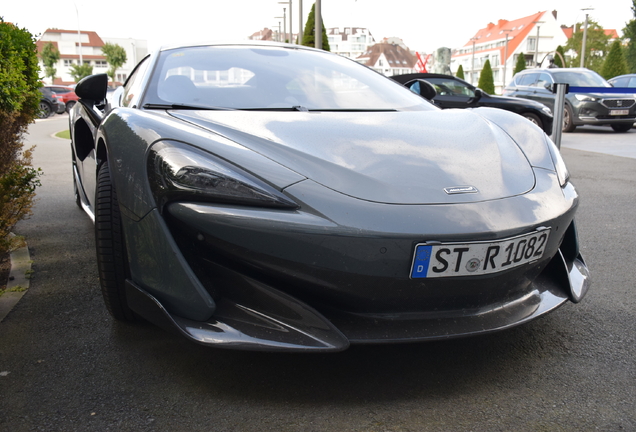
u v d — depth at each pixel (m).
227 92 2.32
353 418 1.52
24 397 1.62
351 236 1.52
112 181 1.77
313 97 2.41
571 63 58.81
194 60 2.54
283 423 1.49
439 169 1.77
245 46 2.81
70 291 2.48
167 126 1.77
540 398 1.62
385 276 1.55
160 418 1.51
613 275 2.71
